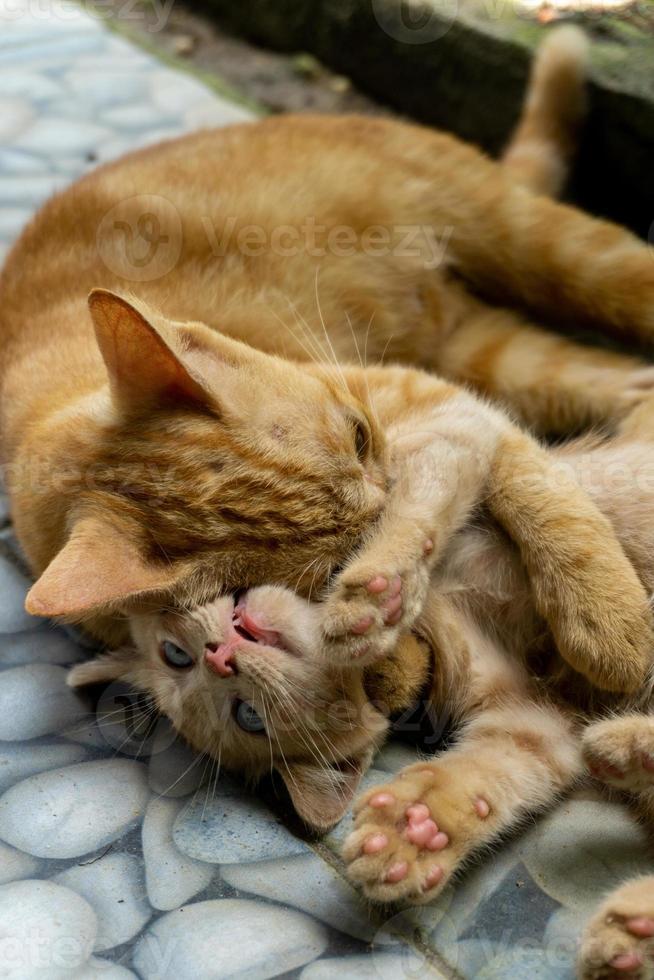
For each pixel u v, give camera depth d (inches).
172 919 25.2
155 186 32.8
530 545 27.4
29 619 30.6
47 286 32.1
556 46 36.0
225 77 47.3
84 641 30.1
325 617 25.7
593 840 26.0
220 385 26.6
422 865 24.6
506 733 27.1
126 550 25.9
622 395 32.6
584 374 33.0
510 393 33.7
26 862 26.1
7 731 28.4
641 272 33.3
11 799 27.1
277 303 32.4
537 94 36.6
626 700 27.0
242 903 25.4
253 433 26.5
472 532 28.5
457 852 25.0
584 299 34.1
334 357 30.7
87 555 25.5
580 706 27.5
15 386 30.3
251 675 26.2
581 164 37.4
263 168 33.2
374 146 34.1
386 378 30.5
